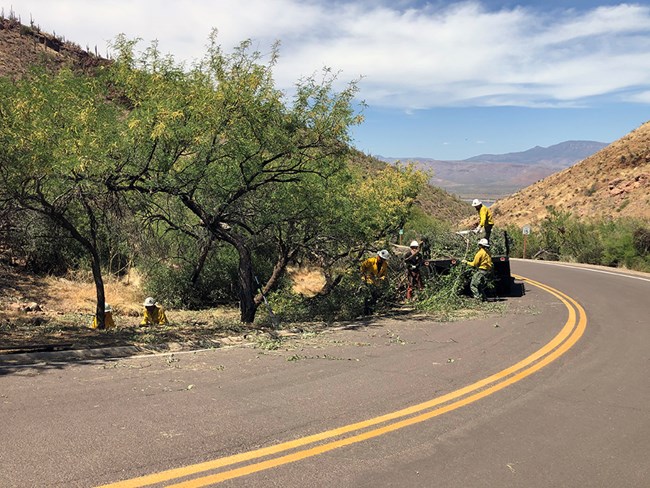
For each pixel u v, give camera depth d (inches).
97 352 315.6
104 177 397.7
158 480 153.6
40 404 215.0
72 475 153.9
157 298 742.5
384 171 886.4
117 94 438.6
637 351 337.4
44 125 372.8
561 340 368.5
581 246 1198.3
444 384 262.5
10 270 715.4
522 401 239.3
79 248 746.2
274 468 166.1
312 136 475.8
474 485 159.8
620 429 207.8
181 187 431.8
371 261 519.5
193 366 289.0
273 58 437.4
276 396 237.3
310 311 581.0
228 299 804.0
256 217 543.5
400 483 159.3
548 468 172.7
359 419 211.5
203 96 410.6
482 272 550.3
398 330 412.8
